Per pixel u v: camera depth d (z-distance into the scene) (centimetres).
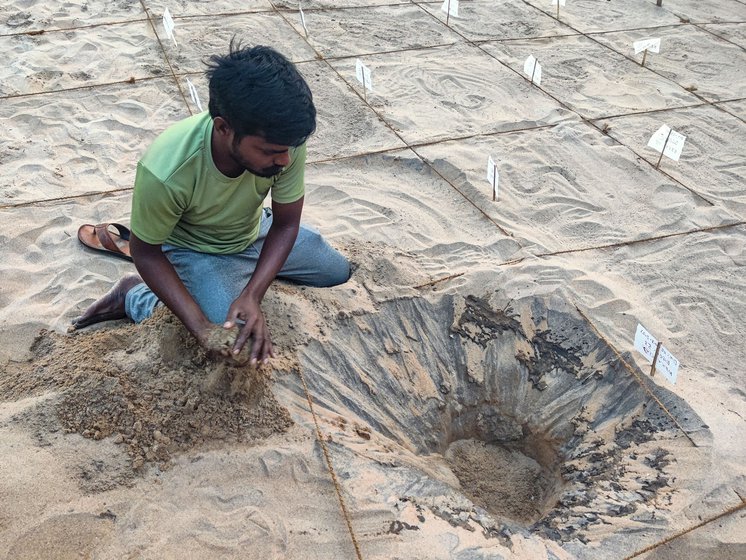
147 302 257
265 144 172
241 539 194
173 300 214
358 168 404
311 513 204
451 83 504
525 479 275
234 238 241
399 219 356
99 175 383
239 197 220
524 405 286
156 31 552
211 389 223
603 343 282
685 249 348
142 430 215
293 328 259
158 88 472
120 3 600
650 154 429
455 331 295
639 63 547
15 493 193
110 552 187
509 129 451
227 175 206
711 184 404
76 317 277
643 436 252
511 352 292
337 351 264
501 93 494
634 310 299
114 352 240
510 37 584
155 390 223
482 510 222
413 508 212
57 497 196
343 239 334
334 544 197
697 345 288
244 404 226
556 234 357
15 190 362
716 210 376
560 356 288
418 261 325
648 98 496
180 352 232
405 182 395
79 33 542
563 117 465
